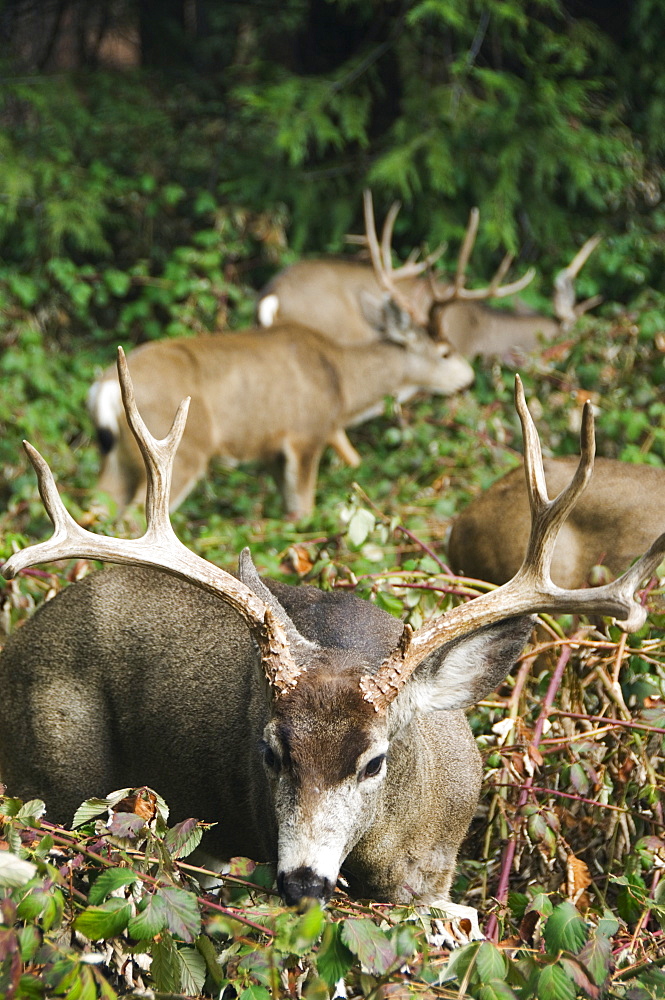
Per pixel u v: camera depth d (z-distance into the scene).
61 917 4.64
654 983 4.73
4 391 15.52
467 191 21.45
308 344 15.81
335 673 5.38
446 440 14.34
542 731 6.74
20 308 18.69
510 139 20.66
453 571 9.57
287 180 21.67
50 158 21.36
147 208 20.81
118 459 14.33
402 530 8.92
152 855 5.20
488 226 20.12
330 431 15.95
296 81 21.36
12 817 5.02
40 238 20.22
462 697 5.88
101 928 4.60
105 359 18.44
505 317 19.97
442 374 17.05
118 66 24.34
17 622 8.34
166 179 22.17
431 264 18.73
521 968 4.73
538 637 7.65
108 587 6.87
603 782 6.60
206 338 15.30
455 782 6.00
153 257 21.02
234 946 4.82
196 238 19.52
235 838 6.35
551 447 13.59
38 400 16.08
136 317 19.47
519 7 20.55
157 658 6.53
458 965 4.66
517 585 5.75
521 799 6.63
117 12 23.88
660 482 8.63
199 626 6.55
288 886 4.89
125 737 6.59
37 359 16.48
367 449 17.19
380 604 7.69
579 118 21.97
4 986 4.36
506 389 14.88
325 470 16.88
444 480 13.07
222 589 5.74
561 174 22.00
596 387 13.93
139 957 5.21
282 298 19.11
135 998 4.77
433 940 5.31
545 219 21.33
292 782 5.08
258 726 5.84
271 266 21.44
